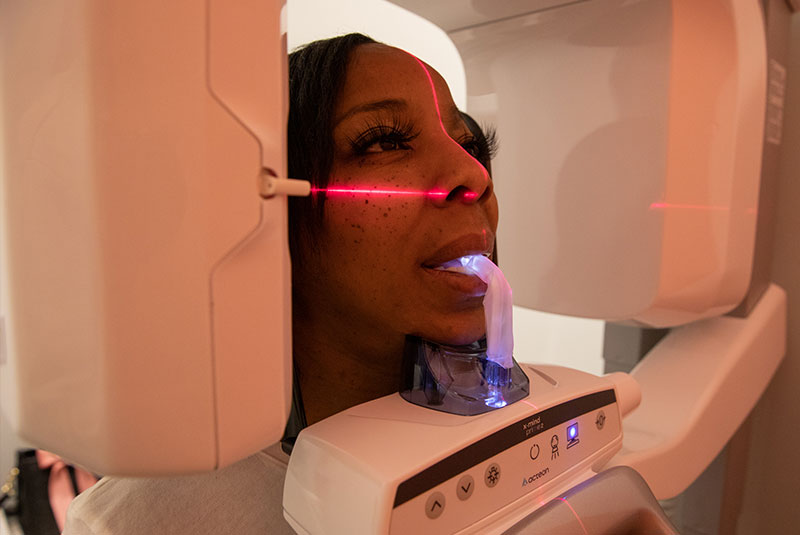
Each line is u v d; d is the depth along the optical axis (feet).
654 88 1.77
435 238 1.27
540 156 2.15
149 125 0.70
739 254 1.96
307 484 0.99
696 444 1.91
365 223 1.26
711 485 2.57
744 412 2.23
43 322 0.79
